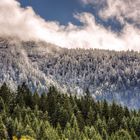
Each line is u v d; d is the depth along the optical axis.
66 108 128.62
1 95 127.81
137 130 127.50
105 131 115.62
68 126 109.94
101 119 130.88
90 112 129.75
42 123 103.31
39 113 118.88
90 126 122.88
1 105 118.25
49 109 129.75
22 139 91.44
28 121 105.56
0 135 94.44
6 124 99.06
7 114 111.25
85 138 102.12
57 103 130.62
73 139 103.62
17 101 127.69
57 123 119.62
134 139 119.44
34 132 98.56
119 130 118.94
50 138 96.81
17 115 112.31
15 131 97.06
